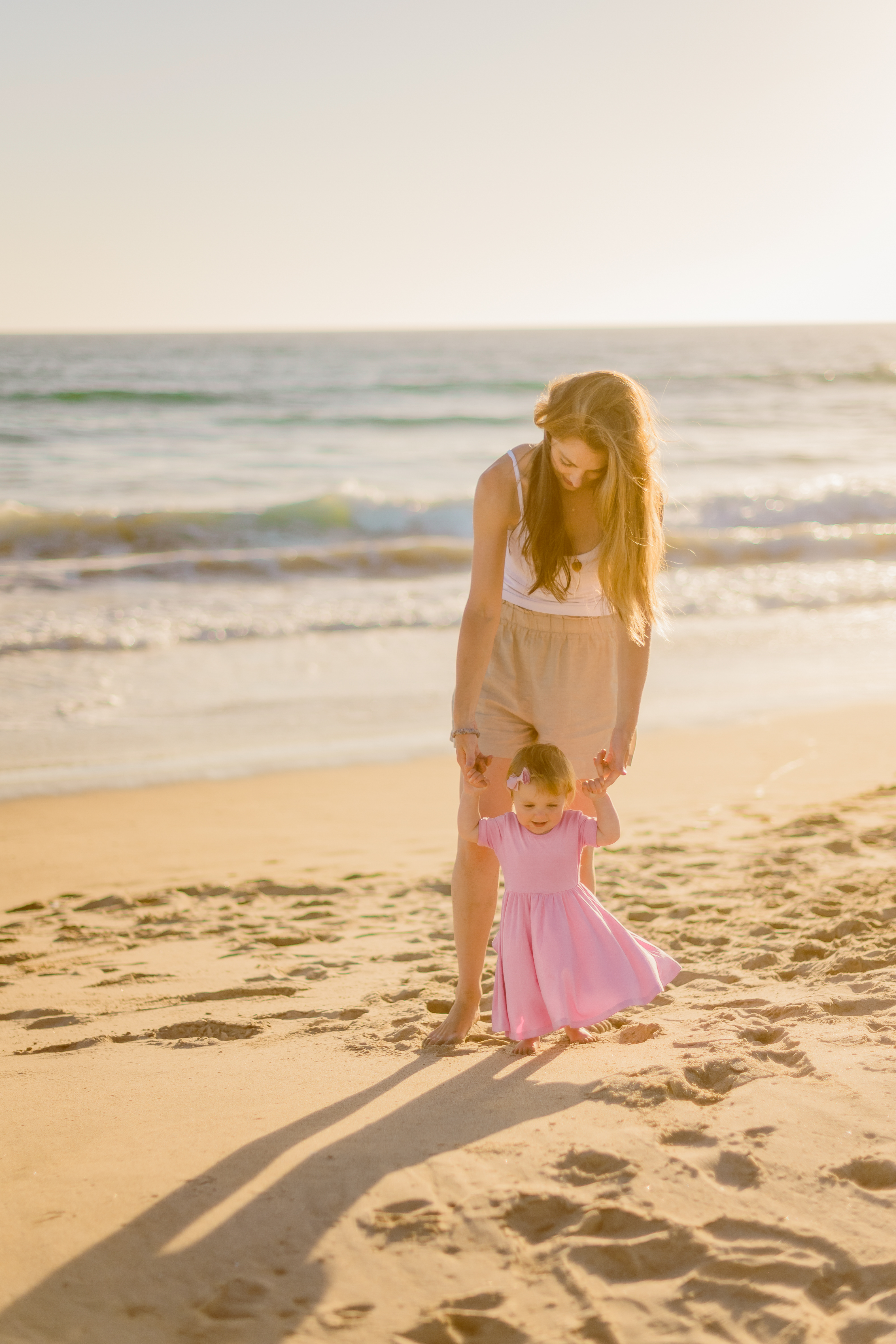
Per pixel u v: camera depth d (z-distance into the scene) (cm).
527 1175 231
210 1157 249
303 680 1075
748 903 511
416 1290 197
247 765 840
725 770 829
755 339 16350
